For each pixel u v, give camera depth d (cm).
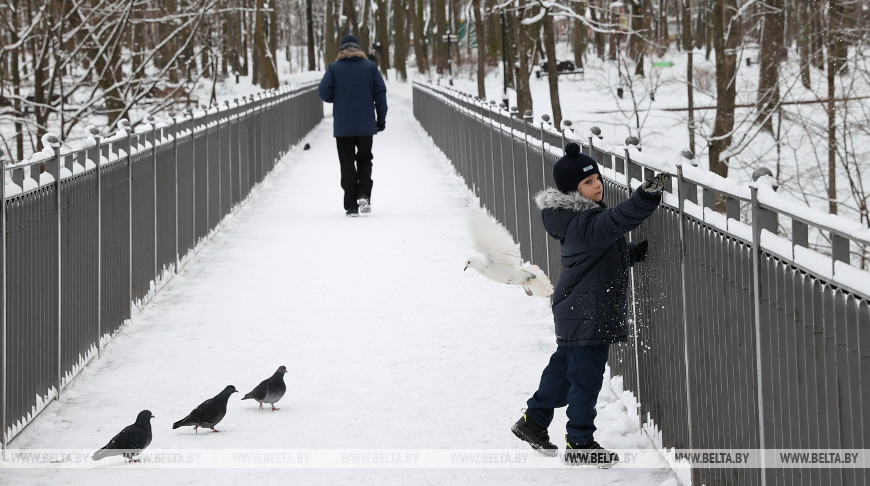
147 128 1013
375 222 1496
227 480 534
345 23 7906
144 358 801
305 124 3331
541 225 949
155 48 2005
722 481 456
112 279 855
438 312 934
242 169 1730
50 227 669
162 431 623
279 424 632
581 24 6097
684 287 504
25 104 2038
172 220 1127
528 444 582
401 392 695
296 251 1276
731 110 2480
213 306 984
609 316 531
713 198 468
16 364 593
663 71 5228
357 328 884
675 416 535
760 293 394
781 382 375
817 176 2544
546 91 5703
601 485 517
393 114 4647
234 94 5666
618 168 648
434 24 9312
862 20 2203
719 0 2470
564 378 555
